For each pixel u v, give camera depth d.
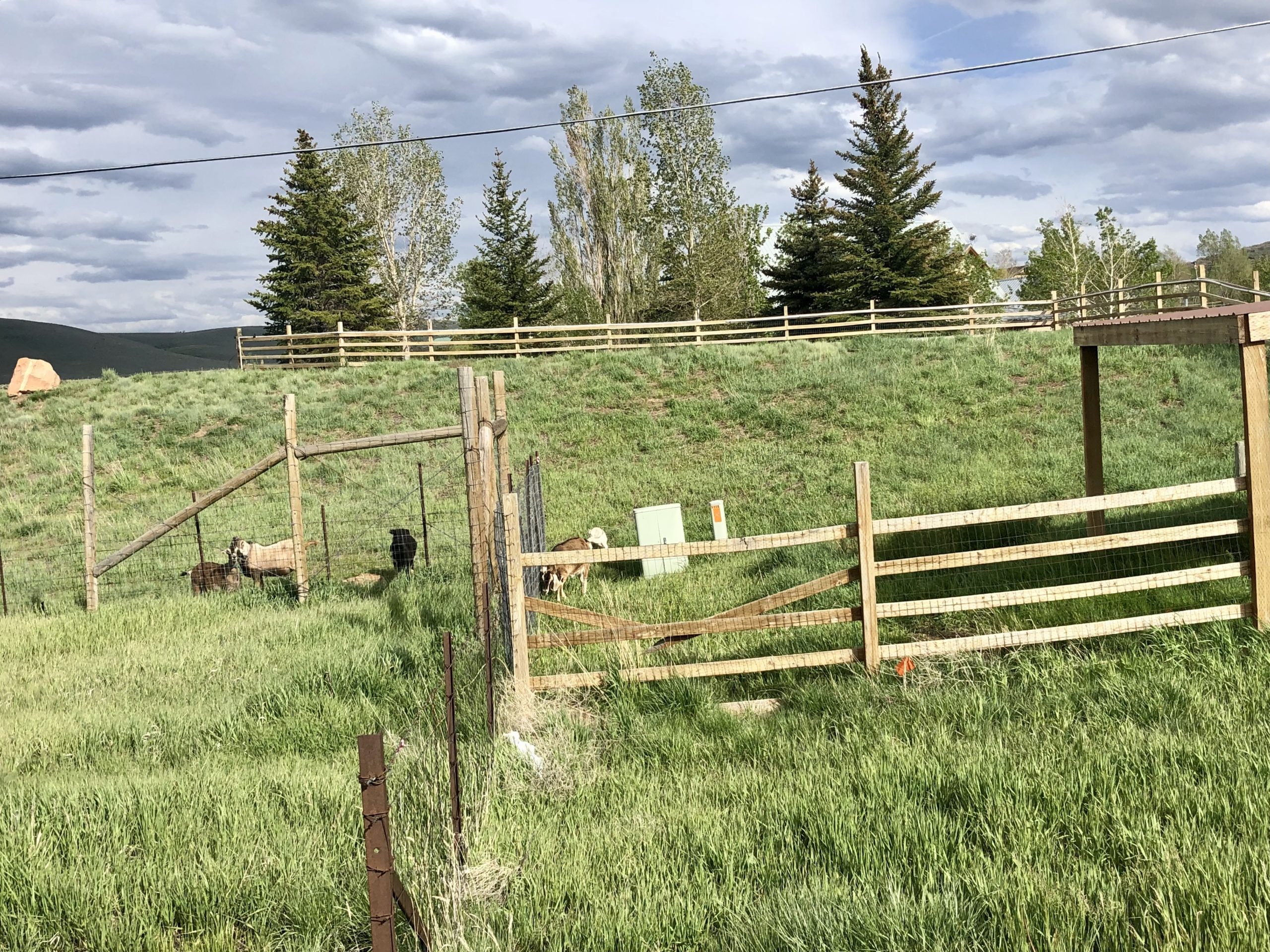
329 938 3.71
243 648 8.78
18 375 26.02
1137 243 55.22
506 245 51.09
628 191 48.34
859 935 3.32
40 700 7.65
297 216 48.34
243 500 18.61
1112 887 3.52
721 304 47.31
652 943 3.49
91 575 11.56
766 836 4.37
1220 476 12.88
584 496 17.53
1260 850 3.71
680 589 10.91
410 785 5.04
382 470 20.09
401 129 51.06
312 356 29.48
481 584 7.61
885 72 46.97
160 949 3.66
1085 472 10.83
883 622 8.34
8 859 4.23
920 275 46.72
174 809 4.89
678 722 6.29
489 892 3.91
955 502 13.60
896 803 4.50
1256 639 6.52
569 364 26.25
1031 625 7.66
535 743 5.91
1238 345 6.89
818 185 48.75
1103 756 4.78
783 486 16.95
